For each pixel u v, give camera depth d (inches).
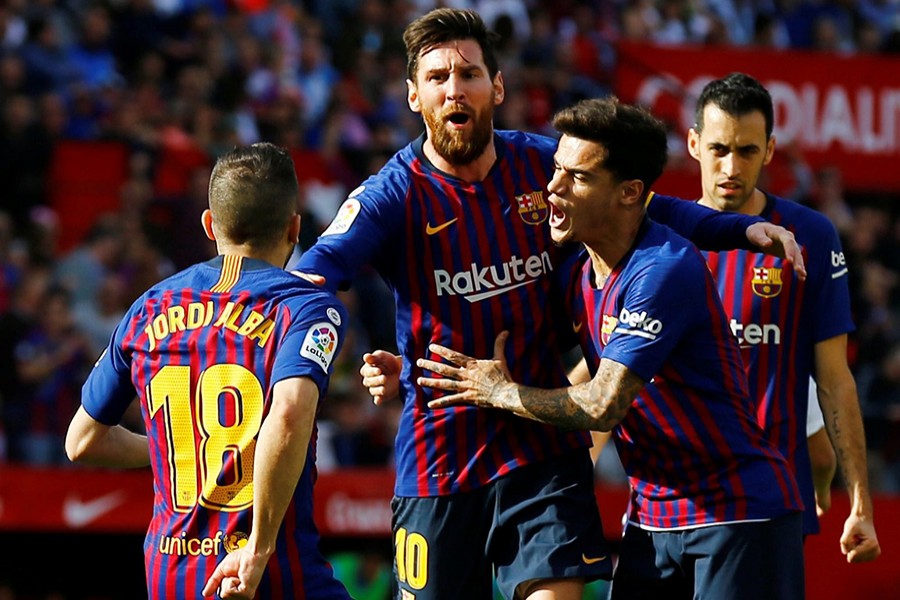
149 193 1616.6
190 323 558.6
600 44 1983.3
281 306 553.9
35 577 1467.8
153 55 1744.6
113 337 578.6
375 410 1485.0
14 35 1723.7
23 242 1565.0
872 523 701.9
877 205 1919.3
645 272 595.5
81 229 1632.6
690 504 610.9
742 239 631.2
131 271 1561.3
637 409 615.2
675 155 1657.2
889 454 1487.5
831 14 2159.2
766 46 2063.2
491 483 644.1
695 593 615.2
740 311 706.2
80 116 1673.2
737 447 606.9
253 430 545.0
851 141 1724.9
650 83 1681.8
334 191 1736.0
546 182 649.6
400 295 650.8
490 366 617.9
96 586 1481.3
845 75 1718.8
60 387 1406.3
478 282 639.1
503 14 1903.3
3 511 1275.8
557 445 644.7
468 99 626.5
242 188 571.2
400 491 661.9
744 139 706.8
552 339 646.5
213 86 1754.4
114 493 1301.7
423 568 654.5
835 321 708.0
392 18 1967.3
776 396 701.9
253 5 1940.2
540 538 633.0
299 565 553.6
